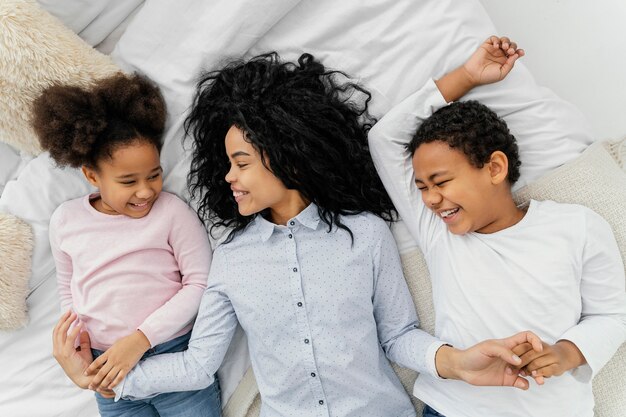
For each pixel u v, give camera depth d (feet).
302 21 3.60
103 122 3.41
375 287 3.63
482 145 3.24
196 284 3.77
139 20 3.69
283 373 3.57
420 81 3.57
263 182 3.39
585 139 3.70
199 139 3.71
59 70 3.52
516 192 3.65
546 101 3.59
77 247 3.72
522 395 3.34
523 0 4.10
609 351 3.19
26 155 3.96
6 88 3.50
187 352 3.67
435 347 3.40
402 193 3.63
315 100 3.49
